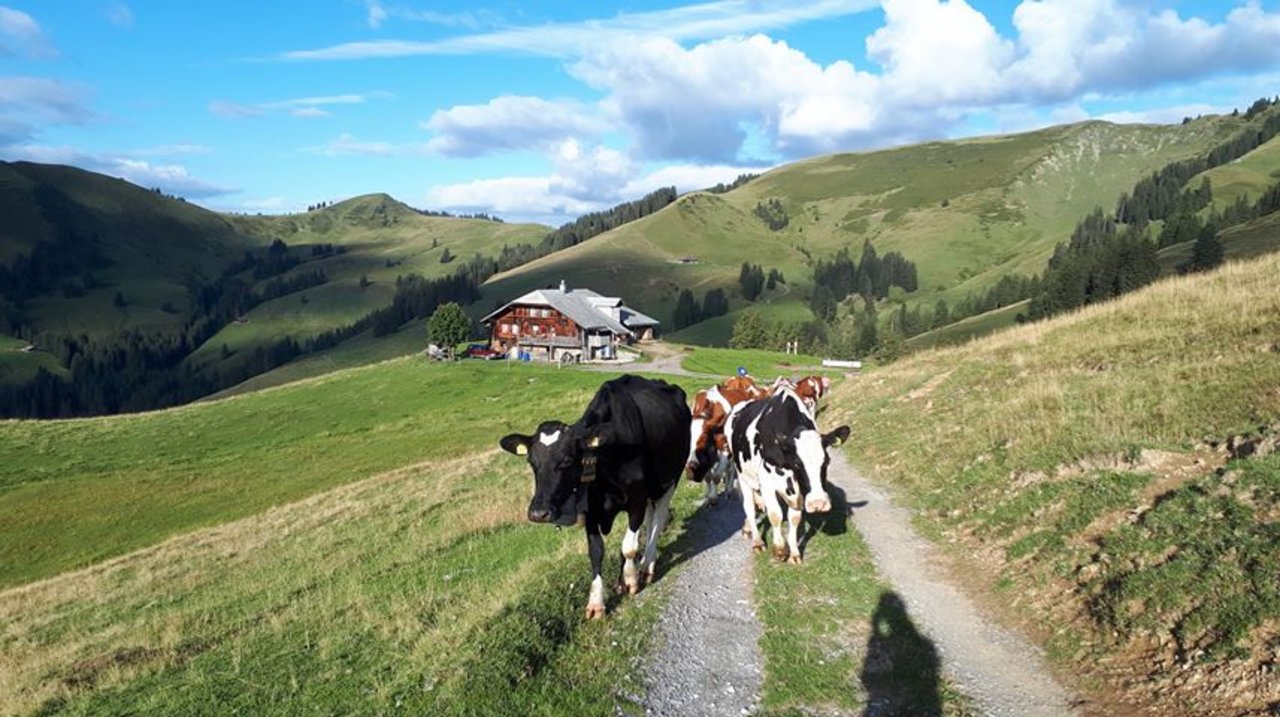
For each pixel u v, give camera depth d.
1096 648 8.70
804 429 10.98
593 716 7.61
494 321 125.56
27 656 14.82
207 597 17.55
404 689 8.15
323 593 14.27
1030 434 16.47
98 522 39.66
